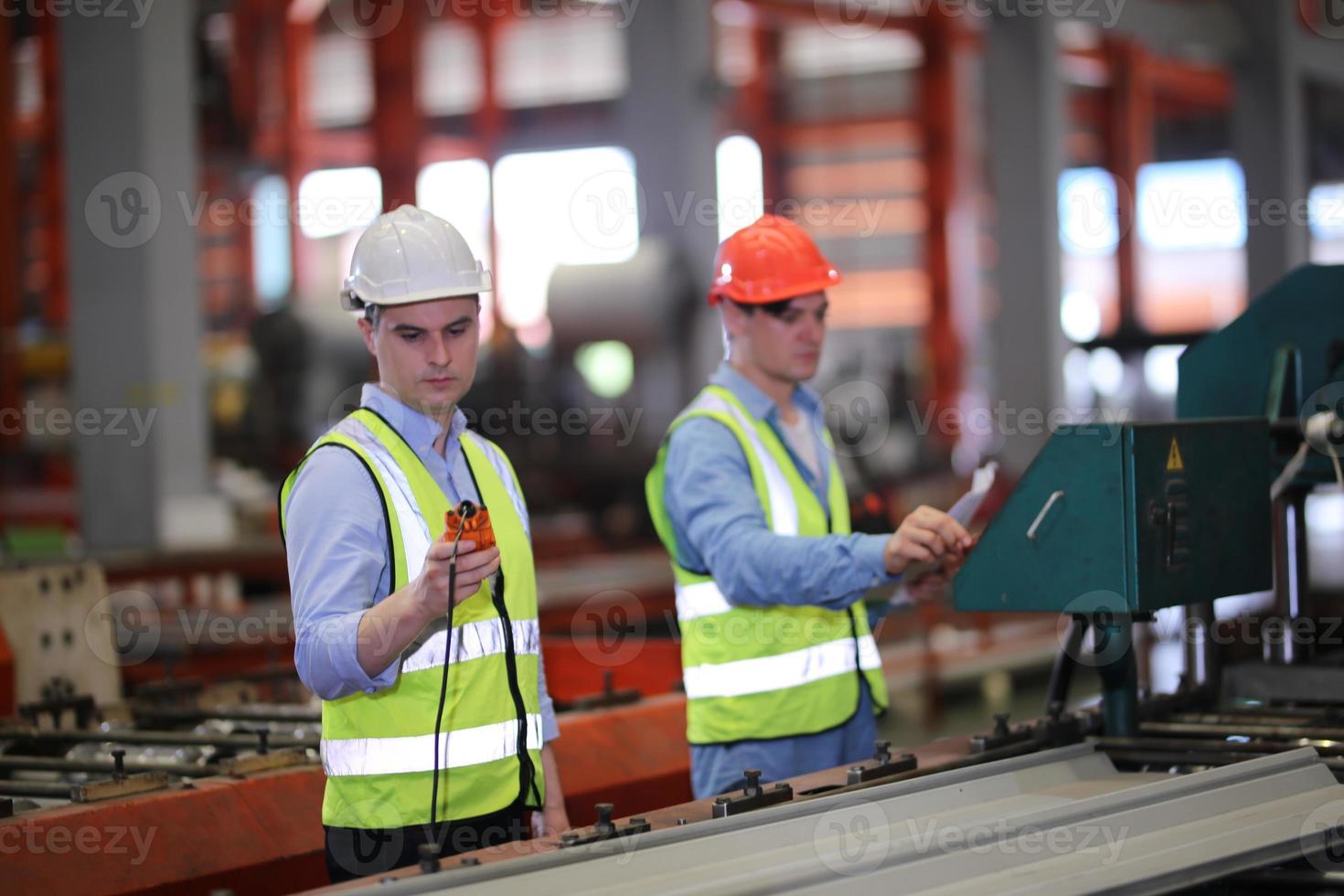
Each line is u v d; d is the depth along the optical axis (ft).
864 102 79.25
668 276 39.19
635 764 12.19
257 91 59.88
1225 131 89.45
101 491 31.68
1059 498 8.63
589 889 6.37
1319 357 11.14
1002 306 52.21
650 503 10.46
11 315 56.24
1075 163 81.35
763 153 76.33
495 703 7.91
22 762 10.32
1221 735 9.62
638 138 39.65
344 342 45.65
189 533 31.55
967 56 74.23
